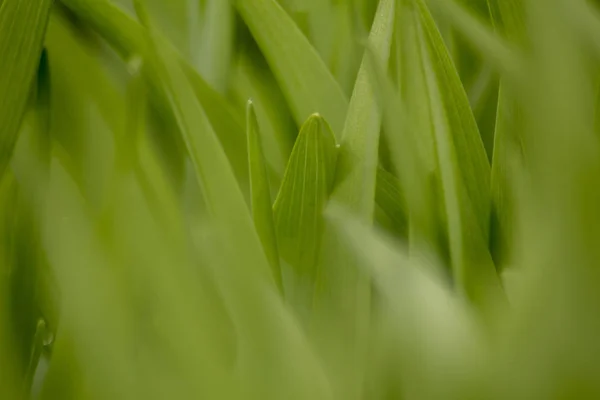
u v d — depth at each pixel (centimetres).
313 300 25
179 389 23
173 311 23
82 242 23
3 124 25
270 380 23
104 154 25
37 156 25
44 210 25
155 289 23
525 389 23
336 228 25
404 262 24
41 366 25
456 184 25
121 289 23
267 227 25
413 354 23
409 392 23
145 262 23
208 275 24
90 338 23
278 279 25
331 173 25
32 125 25
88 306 23
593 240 23
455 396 23
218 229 24
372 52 25
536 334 23
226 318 24
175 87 25
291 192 25
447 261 25
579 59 25
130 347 23
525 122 25
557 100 24
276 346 23
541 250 24
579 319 23
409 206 25
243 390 23
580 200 23
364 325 24
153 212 24
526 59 25
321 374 23
